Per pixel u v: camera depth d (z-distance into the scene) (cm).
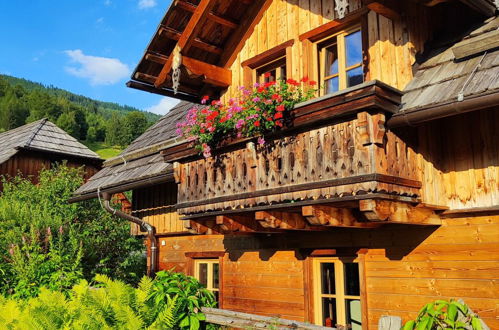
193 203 734
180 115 1094
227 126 656
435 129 594
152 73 851
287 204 581
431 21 631
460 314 464
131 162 1072
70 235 985
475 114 567
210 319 594
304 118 567
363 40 639
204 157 732
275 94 589
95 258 1259
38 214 1117
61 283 827
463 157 573
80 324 494
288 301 744
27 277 831
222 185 695
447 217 580
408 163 546
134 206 1116
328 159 553
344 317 679
